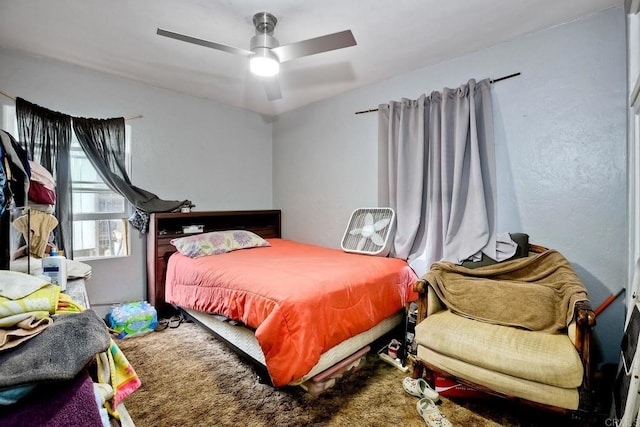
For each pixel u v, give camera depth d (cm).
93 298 292
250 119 414
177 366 215
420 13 202
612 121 199
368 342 216
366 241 295
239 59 266
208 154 373
